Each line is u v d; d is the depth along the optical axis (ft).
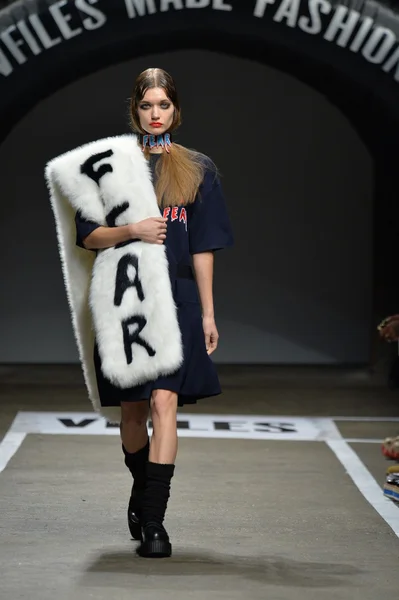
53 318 66.23
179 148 22.75
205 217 22.48
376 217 59.98
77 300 23.15
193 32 48.73
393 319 32.73
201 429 40.78
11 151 66.08
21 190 66.13
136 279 21.84
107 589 19.71
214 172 22.76
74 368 63.36
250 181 66.23
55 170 22.44
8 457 34.22
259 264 66.39
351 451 36.52
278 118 66.08
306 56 48.85
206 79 66.08
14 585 19.92
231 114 66.08
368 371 61.31
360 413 46.19
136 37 45.78
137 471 23.25
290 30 45.29
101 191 22.16
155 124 22.52
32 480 30.45
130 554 22.24
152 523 21.91
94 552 22.38
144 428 23.00
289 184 66.28
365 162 66.08
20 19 44.60
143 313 21.71
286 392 52.80
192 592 19.65
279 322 66.54
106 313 21.85
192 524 25.23
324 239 66.33
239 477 31.42
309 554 22.68
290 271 66.49
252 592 19.76
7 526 24.71
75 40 45.01
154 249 21.90
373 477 31.78
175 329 21.67
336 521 25.88
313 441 38.58
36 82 47.11
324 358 66.59
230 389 53.57
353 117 60.13
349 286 66.54
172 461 21.94
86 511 26.45
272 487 30.04
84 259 23.13
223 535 24.20
